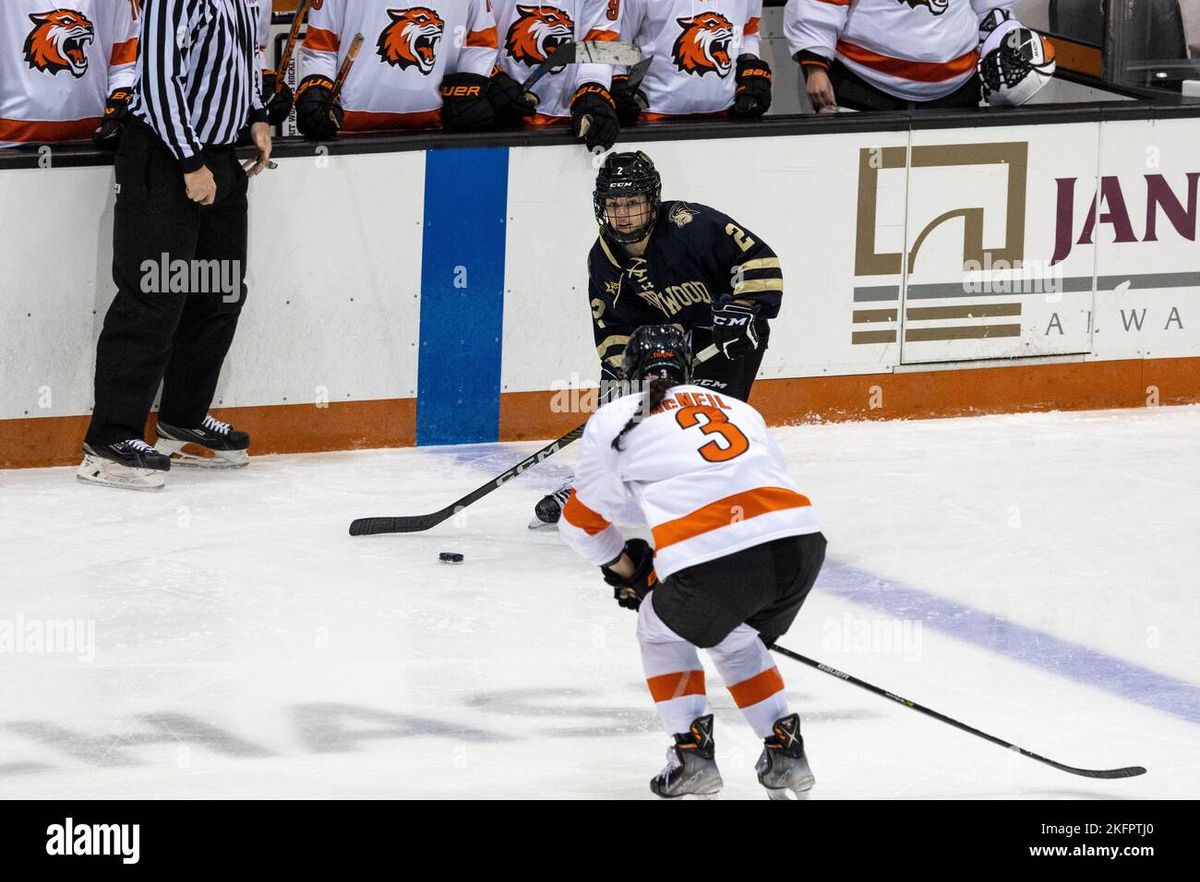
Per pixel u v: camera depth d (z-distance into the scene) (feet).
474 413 47.80
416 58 46.24
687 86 48.93
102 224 43.73
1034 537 39.42
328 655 31.42
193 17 40.27
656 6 48.65
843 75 51.49
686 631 23.73
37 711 28.48
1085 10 56.95
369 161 45.34
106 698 29.12
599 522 24.80
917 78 50.96
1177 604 35.04
